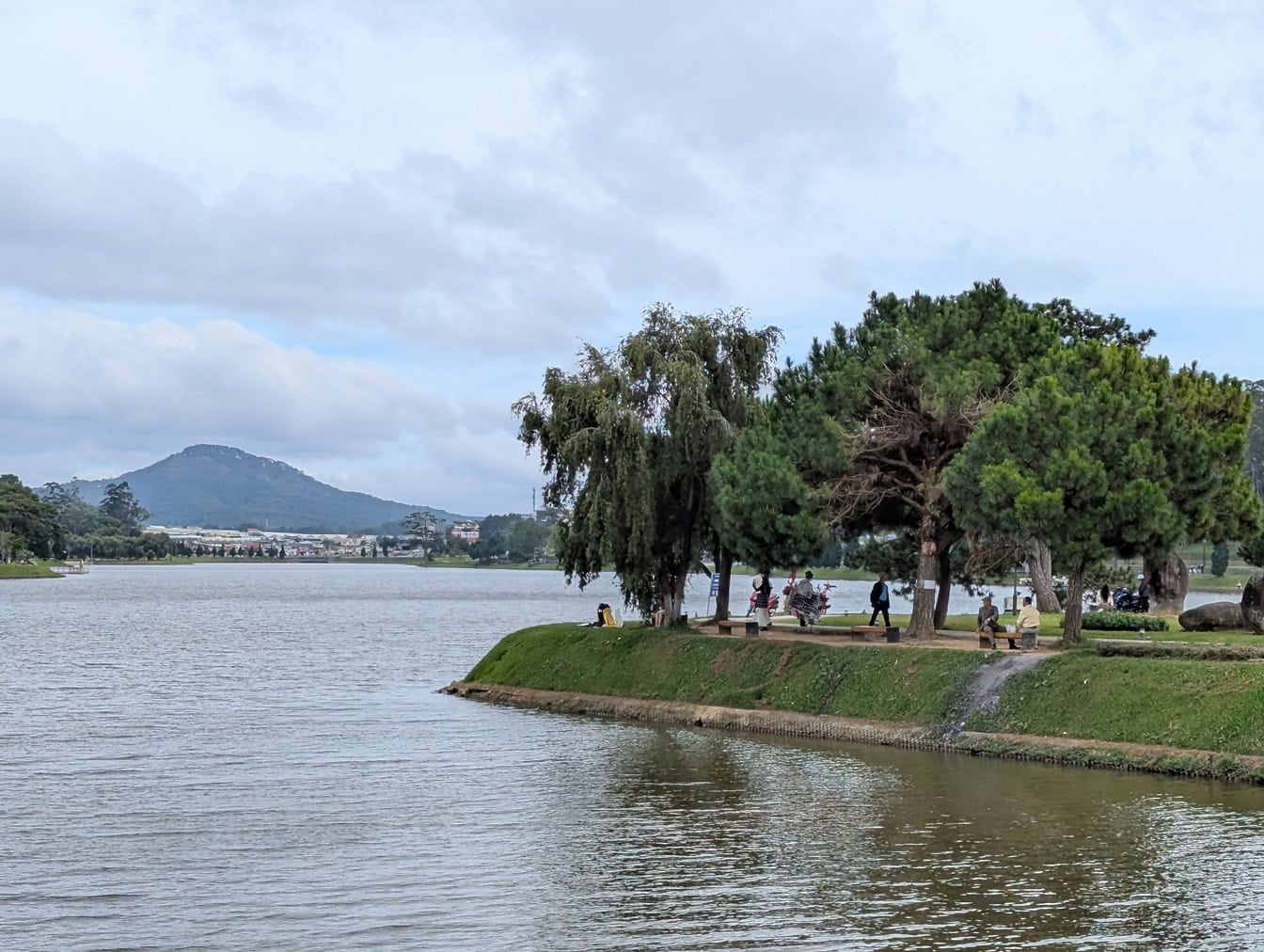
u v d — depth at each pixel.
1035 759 39.22
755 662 50.72
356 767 40.50
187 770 39.91
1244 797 33.53
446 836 31.06
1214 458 45.22
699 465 56.88
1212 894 25.56
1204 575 192.00
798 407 52.38
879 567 68.50
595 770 39.59
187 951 22.64
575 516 57.94
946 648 46.19
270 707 55.94
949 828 31.11
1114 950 22.55
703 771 39.25
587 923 24.27
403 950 22.75
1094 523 43.06
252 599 186.50
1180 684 38.44
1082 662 41.12
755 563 51.84
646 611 59.31
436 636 106.50
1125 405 44.44
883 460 51.94
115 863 28.62
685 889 26.42
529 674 59.06
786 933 23.59
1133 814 31.94
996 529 46.16
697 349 56.97
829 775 38.16
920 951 22.61
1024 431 44.59
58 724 50.38
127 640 100.31
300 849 29.77
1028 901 25.28
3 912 24.91
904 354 50.72
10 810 34.03
